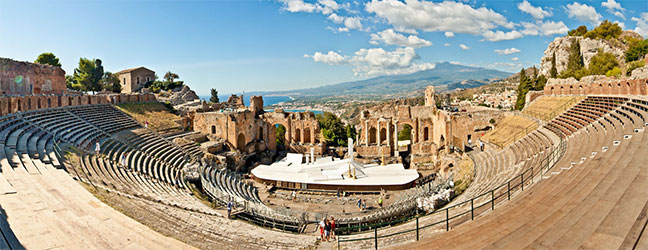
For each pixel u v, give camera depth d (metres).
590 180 17.59
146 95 69.31
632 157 19.67
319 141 62.97
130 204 20.72
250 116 61.25
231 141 56.03
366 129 59.97
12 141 27.06
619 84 43.72
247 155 57.50
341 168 47.16
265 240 21.09
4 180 18.64
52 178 20.91
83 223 15.36
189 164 40.88
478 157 44.06
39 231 13.50
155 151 42.22
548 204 15.65
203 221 22.38
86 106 50.75
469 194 29.52
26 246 12.07
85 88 87.62
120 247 13.91
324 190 43.28
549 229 12.54
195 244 17.27
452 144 51.62
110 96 57.88
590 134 32.03
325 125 85.56
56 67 58.56
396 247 13.93
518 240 12.12
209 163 46.09
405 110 60.12
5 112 34.31
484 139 52.91
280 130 84.88
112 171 29.22
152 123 55.59
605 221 12.05
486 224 14.83
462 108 70.44
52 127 35.91
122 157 32.41
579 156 25.23
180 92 101.12
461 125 59.19
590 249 10.29
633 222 11.48
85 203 18.02
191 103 92.88
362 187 42.56
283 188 44.78
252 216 29.39
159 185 30.75
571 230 11.95
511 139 46.28
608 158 21.14
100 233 14.76
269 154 59.59
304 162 58.53
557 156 28.34
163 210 21.88
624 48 77.81
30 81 52.06
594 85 50.31
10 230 12.99
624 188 15.00
